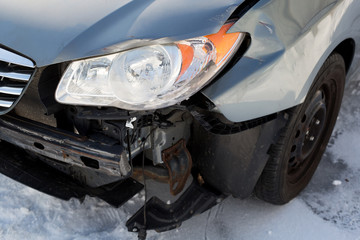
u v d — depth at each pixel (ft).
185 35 4.98
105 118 5.37
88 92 5.07
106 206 8.20
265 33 5.48
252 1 5.46
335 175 9.21
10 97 5.54
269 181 7.36
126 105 5.10
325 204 8.52
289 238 7.78
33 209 8.09
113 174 5.72
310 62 6.22
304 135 7.42
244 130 5.96
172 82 4.96
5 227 7.72
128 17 5.12
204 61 5.12
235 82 5.38
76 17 5.22
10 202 8.19
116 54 4.91
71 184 7.17
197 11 5.18
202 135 6.91
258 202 8.41
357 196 8.75
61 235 7.64
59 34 5.11
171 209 6.83
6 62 5.41
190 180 7.88
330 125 8.79
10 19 5.39
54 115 6.14
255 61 5.47
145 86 4.89
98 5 5.30
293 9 5.81
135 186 7.20
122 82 4.87
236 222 8.00
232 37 5.26
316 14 6.13
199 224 7.88
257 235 7.79
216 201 7.07
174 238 7.61
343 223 8.12
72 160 5.93
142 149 6.36
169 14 5.12
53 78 5.89
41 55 5.07
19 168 7.40
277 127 6.52
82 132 5.98
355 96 11.12
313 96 7.12
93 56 4.94
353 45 7.89
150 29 4.98
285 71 5.78
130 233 7.69
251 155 6.56
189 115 6.83
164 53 4.89
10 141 6.53
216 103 5.37
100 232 7.71
